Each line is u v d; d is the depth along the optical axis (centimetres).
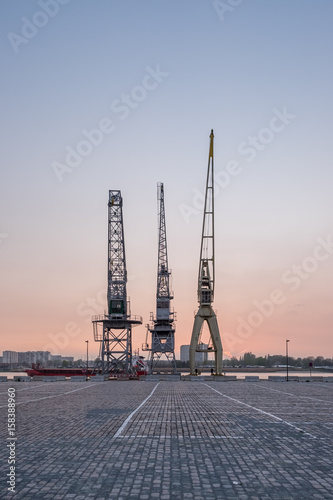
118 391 4553
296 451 1548
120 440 1728
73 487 1138
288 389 4934
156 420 2278
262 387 5350
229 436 1823
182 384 6134
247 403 3216
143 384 6144
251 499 1059
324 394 4128
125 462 1389
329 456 1479
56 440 1725
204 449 1573
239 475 1255
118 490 1117
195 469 1315
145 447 1602
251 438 1781
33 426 2069
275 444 1664
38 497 1062
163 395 3988
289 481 1202
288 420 2292
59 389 4909
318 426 2092
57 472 1274
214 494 1093
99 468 1318
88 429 1984
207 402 3291
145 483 1177
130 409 2789
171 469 1313
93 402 3269
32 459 1422
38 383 6469
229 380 7469
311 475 1258
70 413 2567
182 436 1819
